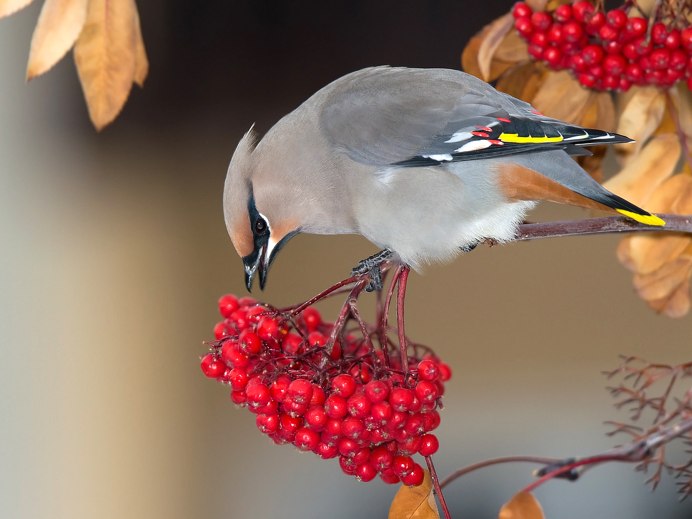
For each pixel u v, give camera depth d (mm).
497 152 3309
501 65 3363
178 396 3934
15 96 4469
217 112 4508
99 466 3719
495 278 4148
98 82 3264
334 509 3643
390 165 3330
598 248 4238
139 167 4617
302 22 4336
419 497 3256
